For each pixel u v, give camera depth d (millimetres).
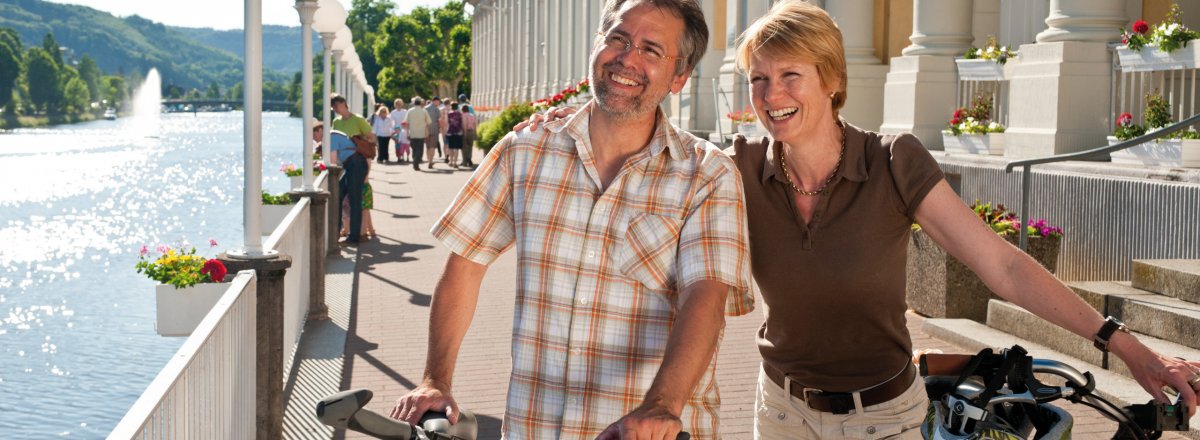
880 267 2992
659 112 2648
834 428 3146
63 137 93000
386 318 9539
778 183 3039
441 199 21531
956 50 13461
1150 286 7172
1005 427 2820
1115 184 8531
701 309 2471
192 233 18656
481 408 6508
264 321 5598
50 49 171625
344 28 21672
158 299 6281
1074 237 9062
